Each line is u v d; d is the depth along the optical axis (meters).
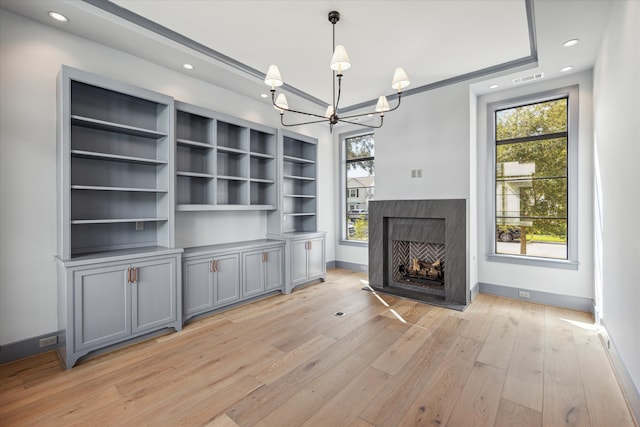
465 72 3.70
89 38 2.81
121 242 3.06
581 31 2.57
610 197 2.46
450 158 3.93
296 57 3.34
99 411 1.81
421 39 2.96
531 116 3.88
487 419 1.73
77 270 2.38
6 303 2.43
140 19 2.64
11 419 1.75
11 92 2.43
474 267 4.04
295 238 4.41
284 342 2.75
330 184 5.92
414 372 2.23
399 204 4.27
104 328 2.51
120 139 3.06
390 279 4.54
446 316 3.38
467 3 2.42
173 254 2.98
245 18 2.64
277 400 1.91
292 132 4.65
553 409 1.81
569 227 3.58
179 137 3.54
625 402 1.88
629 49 1.87
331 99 4.61
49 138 2.61
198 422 1.72
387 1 2.39
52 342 2.62
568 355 2.48
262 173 4.55
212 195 3.61
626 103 1.97
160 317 2.88
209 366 2.33
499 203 4.14
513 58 3.34
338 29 2.80
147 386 2.07
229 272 3.61
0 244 2.40
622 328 2.06
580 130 3.47
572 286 3.56
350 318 3.34
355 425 1.69
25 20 2.49
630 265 1.89
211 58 3.30
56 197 2.65
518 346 2.64
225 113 4.00
